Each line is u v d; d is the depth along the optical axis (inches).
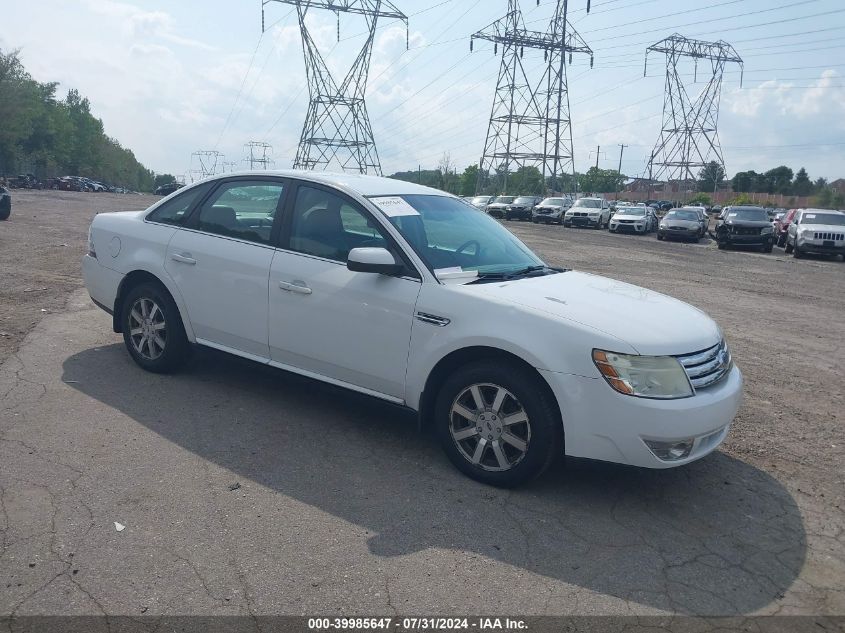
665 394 150.9
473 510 154.4
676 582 132.2
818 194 3186.5
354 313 181.0
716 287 571.5
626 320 159.8
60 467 162.1
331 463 173.9
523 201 1862.7
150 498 150.9
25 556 127.0
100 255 239.9
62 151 3681.1
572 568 134.5
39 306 321.4
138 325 233.1
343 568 129.6
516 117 2285.9
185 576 124.2
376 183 207.0
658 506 162.4
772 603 127.6
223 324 209.2
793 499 170.7
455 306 167.0
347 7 1905.8
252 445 181.6
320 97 1919.3
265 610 116.4
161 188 2172.7
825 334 386.0
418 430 179.2
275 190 206.8
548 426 155.9
